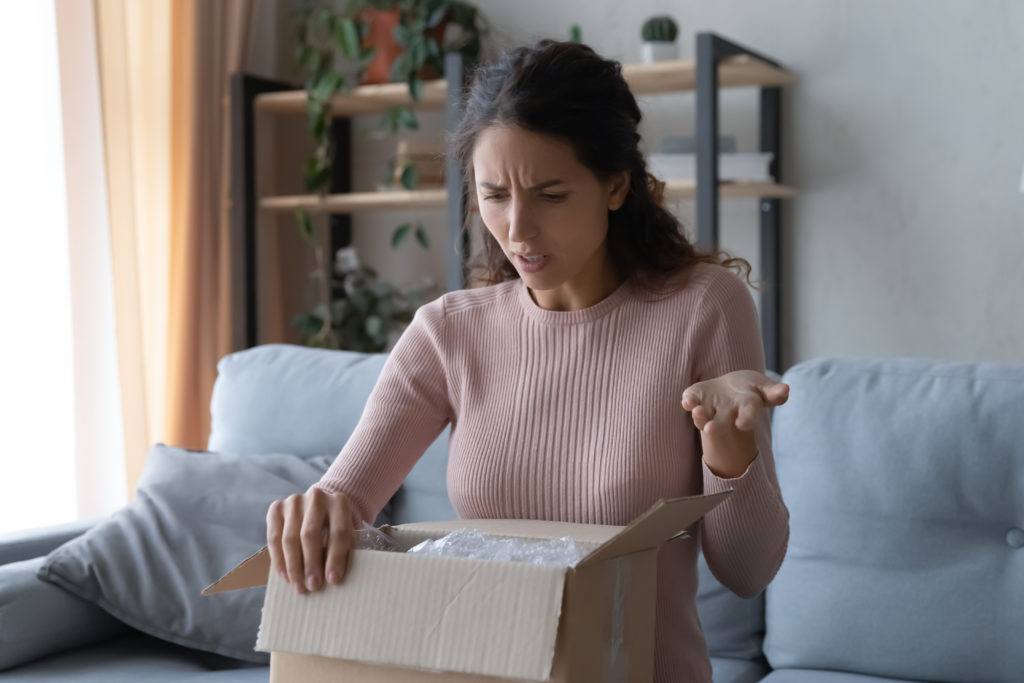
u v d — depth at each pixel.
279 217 3.36
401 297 3.10
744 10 2.92
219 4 2.97
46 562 1.65
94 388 2.52
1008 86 2.69
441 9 2.88
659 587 1.02
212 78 2.93
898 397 1.53
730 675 1.58
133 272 2.59
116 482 2.55
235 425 2.03
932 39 2.76
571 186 0.98
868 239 2.85
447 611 0.69
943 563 1.47
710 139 2.50
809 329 2.92
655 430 1.04
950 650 1.44
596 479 1.04
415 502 1.84
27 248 2.43
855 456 1.52
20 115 2.41
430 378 1.17
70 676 1.55
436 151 2.95
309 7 3.06
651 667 0.80
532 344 1.13
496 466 1.09
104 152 2.53
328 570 0.73
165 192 2.82
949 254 2.77
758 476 0.93
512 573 0.67
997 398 1.47
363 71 3.06
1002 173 2.71
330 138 3.28
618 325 1.10
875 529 1.50
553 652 0.65
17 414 2.41
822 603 1.53
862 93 2.83
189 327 2.85
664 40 2.81
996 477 1.44
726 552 0.97
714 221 2.52
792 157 2.91
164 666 1.61
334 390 1.96
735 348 1.06
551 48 1.00
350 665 0.72
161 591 1.65
